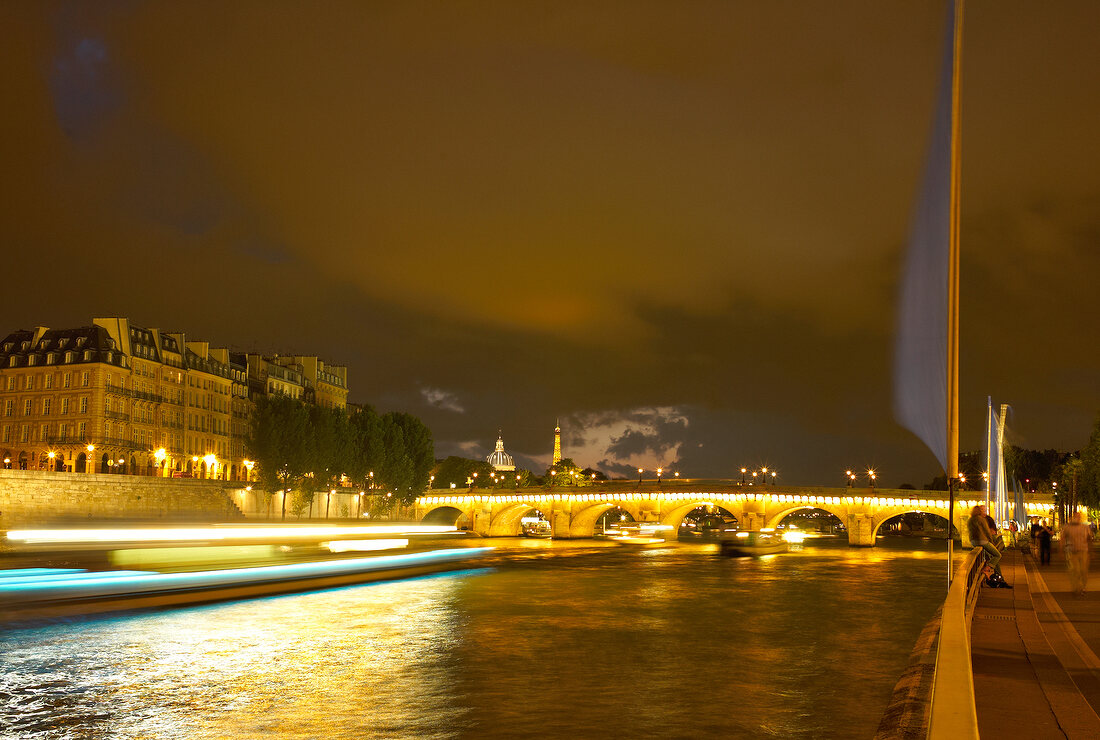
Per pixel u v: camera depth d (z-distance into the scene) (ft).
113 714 90.99
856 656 126.93
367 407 580.71
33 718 89.40
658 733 84.69
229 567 161.58
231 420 556.92
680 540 631.15
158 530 149.69
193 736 83.71
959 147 81.82
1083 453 345.31
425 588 216.33
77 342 446.60
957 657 35.86
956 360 81.76
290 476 477.77
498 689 103.14
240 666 114.83
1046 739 39.99
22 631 125.70
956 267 81.97
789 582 258.57
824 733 84.79
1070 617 81.30
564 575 280.51
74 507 337.52
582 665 118.32
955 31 81.15
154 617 145.18
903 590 233.35
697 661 121.80
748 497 596.29
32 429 445.37
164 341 494.18
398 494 581.94
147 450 467.11
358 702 96.48
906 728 40.40
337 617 159.33
